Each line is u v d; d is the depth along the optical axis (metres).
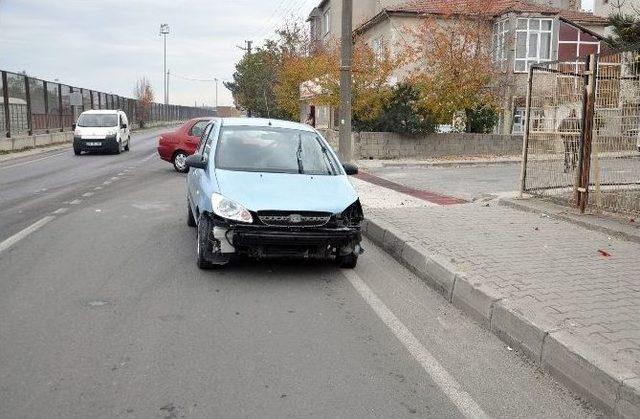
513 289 5.76
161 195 13.34
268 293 6.24
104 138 25.80
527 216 9.88
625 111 9.57
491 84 27.27
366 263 7.73
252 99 49.41
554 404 3.97
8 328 5.05
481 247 7.57
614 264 6.82
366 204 11.45
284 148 8.08
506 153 22.98
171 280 6.59
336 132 24.25
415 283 6.87
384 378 4.28
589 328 4.70
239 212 6.61
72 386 4.02
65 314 5.41
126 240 8.57
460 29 24.69
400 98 22.27
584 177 9.61
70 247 8.08
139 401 3.83
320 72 26.11
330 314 5.65
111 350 4.63
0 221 9.96
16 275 6.66
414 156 22.14
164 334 4.99
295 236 6.60
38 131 30.89
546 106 10.84
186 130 18.66
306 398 3.94
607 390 3.86
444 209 10.63
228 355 4.60
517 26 29.36
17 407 3.71
